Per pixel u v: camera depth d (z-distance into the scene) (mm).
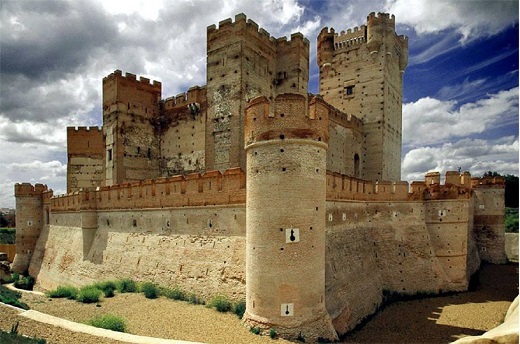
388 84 50219
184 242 27406
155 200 30625
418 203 34719
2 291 26422
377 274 31766
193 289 25109
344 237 28188
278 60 39531
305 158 18781
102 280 33000
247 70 34688
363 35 50469
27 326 17562
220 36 35812
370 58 49781
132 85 43500
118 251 33156
